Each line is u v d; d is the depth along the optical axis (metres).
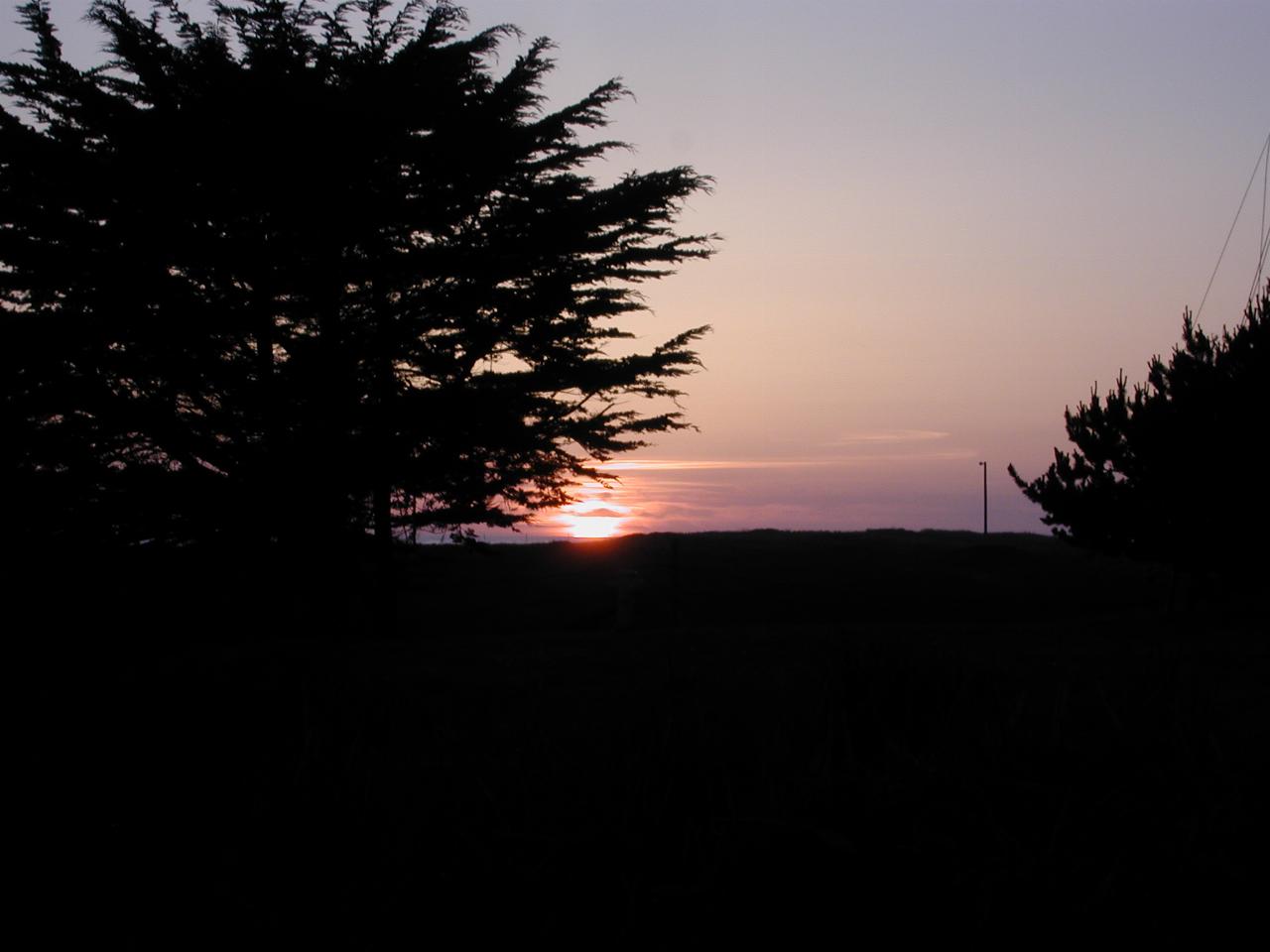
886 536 35.91
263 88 18.27
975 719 6.29
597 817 4.98
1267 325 17.91
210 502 18.16
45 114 19.72
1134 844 4.58
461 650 13.88
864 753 5.95
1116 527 19.16
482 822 5.06
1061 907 4.22
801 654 11.98
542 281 20.14
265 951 4.36
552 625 22.59
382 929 4.44
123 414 18.45
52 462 18.27
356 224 18.70
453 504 19.94
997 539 36.16
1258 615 17.89
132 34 19.05
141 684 8.47
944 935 4.23
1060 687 7.16
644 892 4.49
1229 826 4.58
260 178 18.23
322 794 5.40
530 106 21.50
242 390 18.41
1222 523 17.98
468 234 20.36
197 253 18.52
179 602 18.66
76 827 5.31
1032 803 4.89
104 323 18.23
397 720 7.94
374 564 20.53
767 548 30.91
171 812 5.49
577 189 20.75
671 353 21.39
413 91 19.30
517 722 7.77
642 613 23.61
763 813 4.86
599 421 21.78
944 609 24.27
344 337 19.11
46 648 13.43
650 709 6.80
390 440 18.47
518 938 4.39
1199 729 5.63
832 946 4.24
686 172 21.05
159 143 18.31
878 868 4.45
